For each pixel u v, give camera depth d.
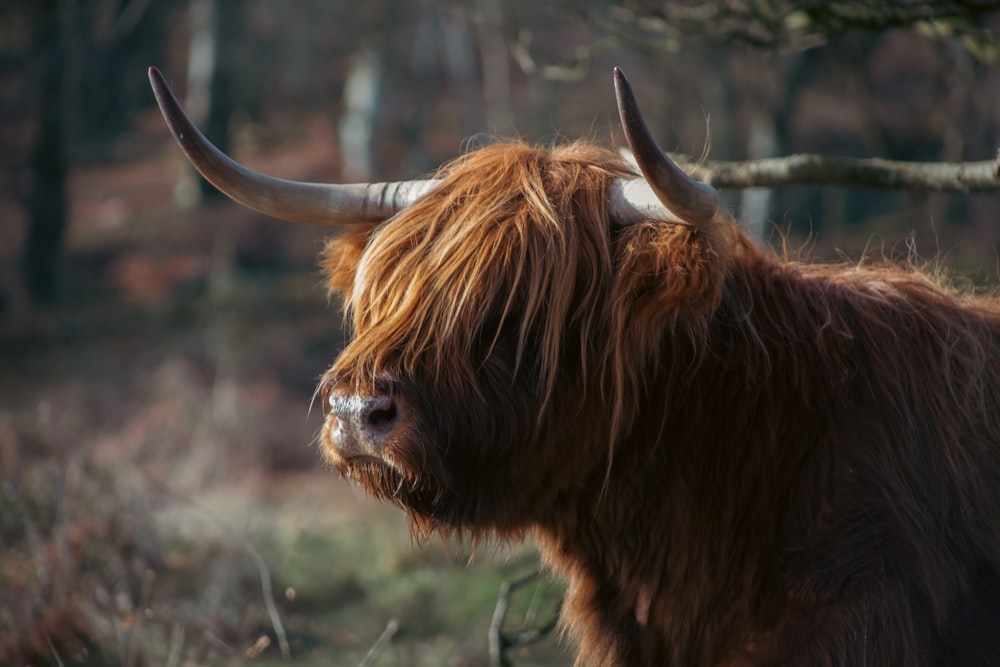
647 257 7.37
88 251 61.12
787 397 7.66
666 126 41.34
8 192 70.19
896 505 7.18
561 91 58.22
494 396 7.52
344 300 8.88
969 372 7.74
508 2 44.38
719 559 7.69
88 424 28.05
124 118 84.31
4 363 44.50
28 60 64.50
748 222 10.79
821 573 7.15
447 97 76.44
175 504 20.42
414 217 7.88
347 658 14.02
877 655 6.87
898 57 67.62
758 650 7.28
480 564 18.62
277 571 18.09
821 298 7.95
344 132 68.94
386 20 67.00
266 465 30.52
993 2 10.91
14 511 15.74
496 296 7.50
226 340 42.84
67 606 13.00
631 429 7.78
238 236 57.91
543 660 14.53
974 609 7.17
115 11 67.00
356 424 7.28
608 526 8.03
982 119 28.44
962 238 40.53
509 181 7.84
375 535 21.80
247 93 80.50
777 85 37.50
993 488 7.51
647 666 8.07
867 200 56.28
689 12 13.70
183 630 12.76
